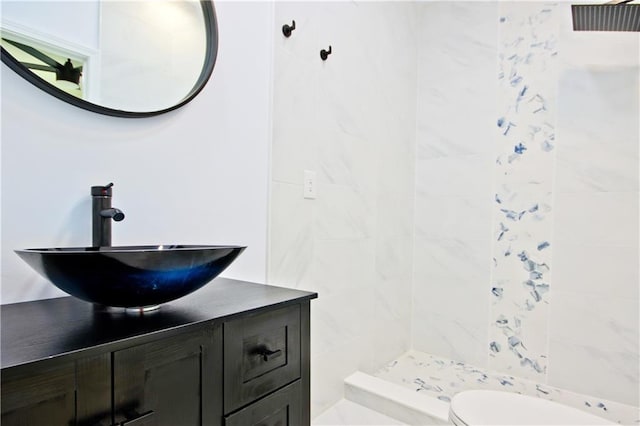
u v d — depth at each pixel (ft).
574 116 5.94
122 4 3.10
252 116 4.20
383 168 6.55
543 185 6.19
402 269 7.18
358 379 5.72
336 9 5.44
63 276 1.87
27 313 2.24
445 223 7.18
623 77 5.60
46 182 2.65
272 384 2.59
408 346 7.39
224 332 2.24
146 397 1.86
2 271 2.45
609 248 5.66
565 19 6.03
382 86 6.49
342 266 5.62
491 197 6.69
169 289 2.09
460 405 3.76
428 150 7.38
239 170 4.06
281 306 2.66
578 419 3.53
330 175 5.36
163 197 3.35
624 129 5.58
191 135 3.58
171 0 3.43
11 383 1.44
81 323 2.03
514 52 6.49
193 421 2.07
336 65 5.44
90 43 2.90
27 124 2.57
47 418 1.54
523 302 6.34
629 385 5.51
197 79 3.61
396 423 5.06
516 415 3.59
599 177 5.74
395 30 6.85
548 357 6.09
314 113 5.07
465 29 7.02
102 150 2.95
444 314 7.15
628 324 5.53
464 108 7.01
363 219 6.07
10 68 2.49
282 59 4.57
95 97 2.91
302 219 4.90
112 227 2.99
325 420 5.10
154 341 1.89
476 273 6.82
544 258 6.16
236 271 4.03
